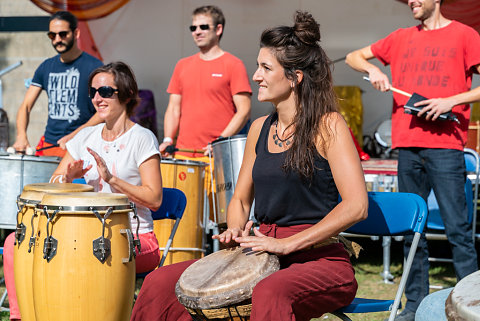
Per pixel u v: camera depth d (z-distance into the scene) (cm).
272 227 246
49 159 378
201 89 521
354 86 895
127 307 276
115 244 266
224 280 215
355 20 903
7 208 374
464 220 379
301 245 229
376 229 285
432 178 383
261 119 270
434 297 149
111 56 914
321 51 248
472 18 793
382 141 862
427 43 390
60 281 258
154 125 883
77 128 505
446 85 383
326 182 240
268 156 247
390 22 897
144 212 317
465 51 383
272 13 910
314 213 241
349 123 875
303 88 244
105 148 325
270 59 244
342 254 239
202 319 218
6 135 859
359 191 232
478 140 766
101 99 321
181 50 912
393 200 281
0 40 910
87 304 260
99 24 907
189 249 457
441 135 378
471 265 379
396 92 397
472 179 484
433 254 598
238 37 917
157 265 318
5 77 909
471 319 109
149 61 914
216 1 914
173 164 448
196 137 523
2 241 605
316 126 240
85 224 261
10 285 309
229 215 265
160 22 909
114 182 301
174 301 242
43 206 264
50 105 514
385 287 475
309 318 228
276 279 214
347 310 240
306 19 246
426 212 271
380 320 397
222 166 452
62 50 500
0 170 374
